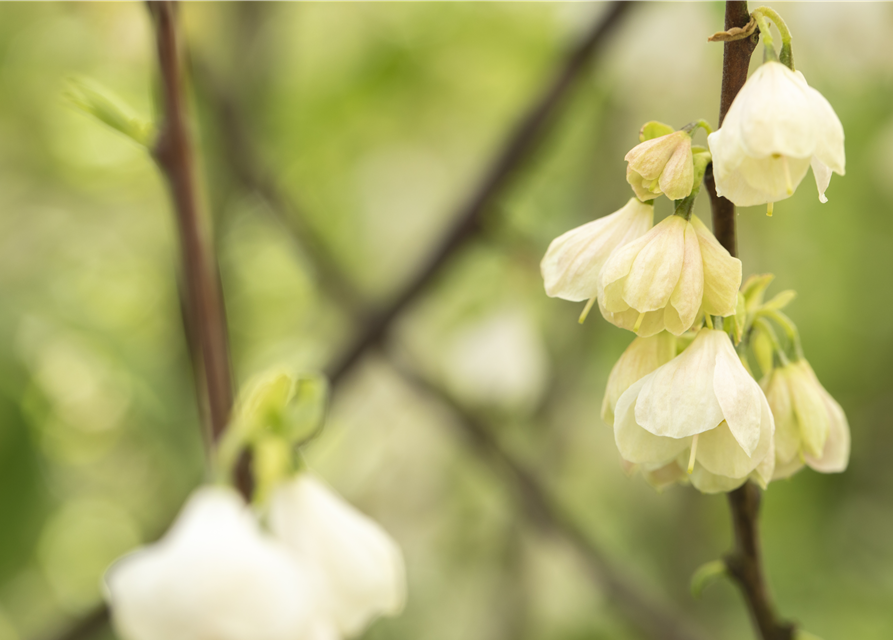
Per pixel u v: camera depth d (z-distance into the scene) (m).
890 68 1.00
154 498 1.52
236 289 1.52
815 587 1.66
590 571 1.00
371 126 1.69
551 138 1.01
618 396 0.62
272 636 0.60
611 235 0.62
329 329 1.59
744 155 0.59
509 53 1.59
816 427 0.62
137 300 1.69
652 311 0.61
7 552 1.45
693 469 0.61
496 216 0.92
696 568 1.47
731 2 0.61
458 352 1.26
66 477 1.56
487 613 1.42
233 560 0.60
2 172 1.80
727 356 0.61
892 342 1.81
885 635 1.57
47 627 0.89
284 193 1.10
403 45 1.57
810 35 1.00
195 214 0.68
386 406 1.57
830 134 0.60
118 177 1.84
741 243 1.44
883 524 1.75
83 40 1.64
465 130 1.76
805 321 1.76
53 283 1.64
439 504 1.62
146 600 0.60
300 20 1.52
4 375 1.43
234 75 1.26
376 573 0.62
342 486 1.62
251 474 0.66
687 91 1.18
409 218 1.83
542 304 1.25
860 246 1.75
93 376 1.50
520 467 1.05
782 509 1.77
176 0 0.68
